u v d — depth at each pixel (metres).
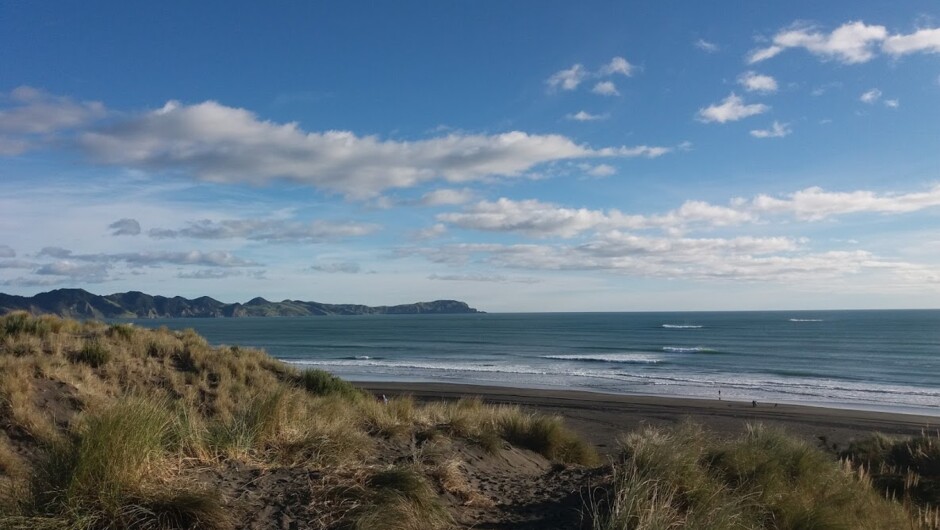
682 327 161.12
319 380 17.20
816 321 198.62
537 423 11.91
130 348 15.31
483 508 6.27
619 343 99.25
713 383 44.81
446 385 40.25
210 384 14.59
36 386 10.53
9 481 5.43
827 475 7.62
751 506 5.95
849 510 6.59
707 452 7.53
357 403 14.22
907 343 94.75
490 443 9.57
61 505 4.56
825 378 49.34
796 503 6.26
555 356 71.88
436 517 5.54
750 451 7.61
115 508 4.61
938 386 43.94
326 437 7.17
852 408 33.28
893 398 37.53
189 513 4.71
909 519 7.30
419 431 9.93
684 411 29.00
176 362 15.52
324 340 110.62
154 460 5.31
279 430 7.29
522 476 8.21
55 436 6.46
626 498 5.16
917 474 10.05
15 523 4.36
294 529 4.81
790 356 71.38
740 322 196.25
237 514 4.96
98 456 4.84
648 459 6.55
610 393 38.41
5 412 8.95
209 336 124.12
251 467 6.10
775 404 32.50
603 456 13.71
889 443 12.88
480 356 73.00
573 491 6.89
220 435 6.63
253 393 13.38
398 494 5.45
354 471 5.99
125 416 5.27
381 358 70.19
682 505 5.93
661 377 48.91
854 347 86.62
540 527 5.61
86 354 13.40
